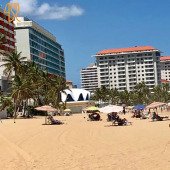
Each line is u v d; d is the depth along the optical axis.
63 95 174.38
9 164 21.03
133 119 73.19
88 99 185.25
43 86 127.25
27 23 183.75
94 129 48.28
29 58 180.00
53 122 62.66
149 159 21.17
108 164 19.92
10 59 107.69
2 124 65.62
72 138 36.28
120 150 25.88
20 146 30.53
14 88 97.88
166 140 31.44
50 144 31.34
